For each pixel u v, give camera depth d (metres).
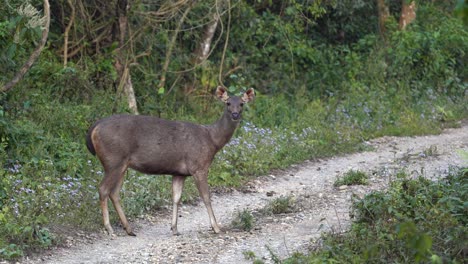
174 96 20.78
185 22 21.95
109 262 10.06
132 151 11.27
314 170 16.88
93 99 17.50
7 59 14.45
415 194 11.40
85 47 19.34
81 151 15.09
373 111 22.55
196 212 13.26
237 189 14.98
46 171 13.39
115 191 11.48
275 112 21.30
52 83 17.39
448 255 8.86
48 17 14.29
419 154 17.88
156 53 21.19
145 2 20.39
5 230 10.52
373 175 15.85
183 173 11.55
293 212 12.87
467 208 10.39
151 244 10.99
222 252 10.42
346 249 9.32
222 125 11.73
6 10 14.52
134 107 19.00
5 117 14.27
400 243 9.12
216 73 22.36
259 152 16.92
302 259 9.23
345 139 19.50
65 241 10.89
